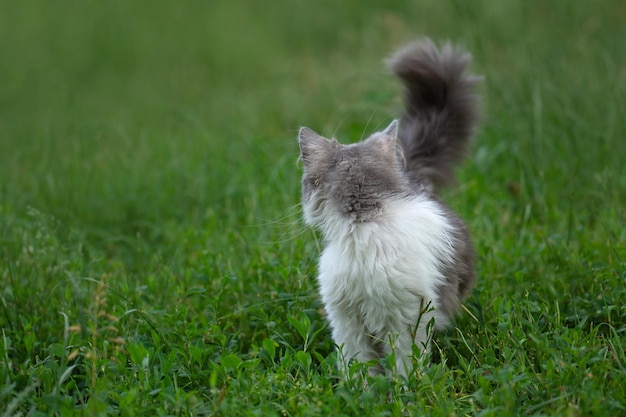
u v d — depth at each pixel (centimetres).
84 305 660
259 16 1741
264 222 839
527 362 532
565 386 489
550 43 1090
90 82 1460
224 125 1168
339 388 496
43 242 777
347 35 1511
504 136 952
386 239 549
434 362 587
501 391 480
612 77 947
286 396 500
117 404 509
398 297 552
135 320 628
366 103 1073
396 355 564
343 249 563
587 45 1097
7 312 637
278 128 1148
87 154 1042
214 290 689
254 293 681
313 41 1608
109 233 873
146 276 737
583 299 622
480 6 1376
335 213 568
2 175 1009
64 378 502
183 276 727
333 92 1218
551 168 886
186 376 545
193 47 1612
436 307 569
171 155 1042
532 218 822
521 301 607
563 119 928
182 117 1228
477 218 809
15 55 1576
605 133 897
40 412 479
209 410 491
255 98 1291
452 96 738
